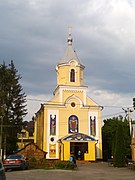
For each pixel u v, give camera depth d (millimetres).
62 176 23469
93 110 54062
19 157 29828
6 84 54594
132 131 46594
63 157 48531
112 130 60094
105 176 24266
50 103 52875
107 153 60219
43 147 50844
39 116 59250
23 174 24969
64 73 55781
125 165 38406
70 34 59094
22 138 72562
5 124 51219
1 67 55969
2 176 13242
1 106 52562
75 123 52906
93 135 52812
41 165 33781
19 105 54250
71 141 49375
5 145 50062
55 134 51688
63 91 53969
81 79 56312
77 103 53812
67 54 57125
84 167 36781
